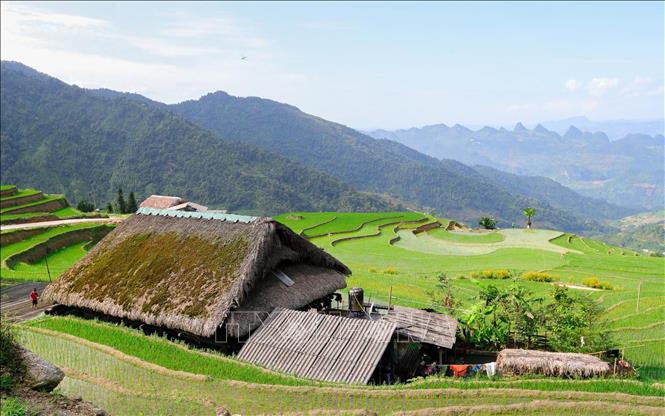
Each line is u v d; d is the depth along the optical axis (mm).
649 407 13344
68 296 21547
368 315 20375
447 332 18781
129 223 24203
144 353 17156
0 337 11562
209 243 20688
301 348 16469
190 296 18844
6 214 67375
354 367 15312
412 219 84312
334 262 23766
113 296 20484
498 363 16594
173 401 13531
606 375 15602
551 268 40625
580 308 21203
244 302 18578
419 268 42219
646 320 23922
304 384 14672
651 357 19188
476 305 20766
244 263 18984
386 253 50656
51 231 55656
